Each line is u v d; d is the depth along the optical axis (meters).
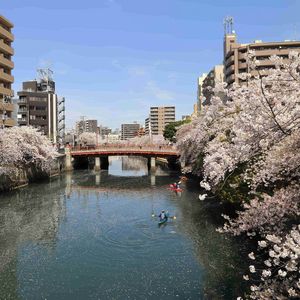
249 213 17.98
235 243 23.17
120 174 71.94
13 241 25.44
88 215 33.53
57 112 99.25
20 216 32.91
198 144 44.00
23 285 18.20
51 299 16.64
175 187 47.72
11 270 20.16
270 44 70.25
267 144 10.97
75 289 17.64
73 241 25.36
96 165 79.75
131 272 19.62
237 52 74.38
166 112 199.88
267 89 12.58
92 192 47.12
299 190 14.89
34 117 90.56
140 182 57.72
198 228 27.73
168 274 19.19
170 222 30.06
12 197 42.19
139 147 74.69
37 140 54.72
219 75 92.88
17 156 44.47
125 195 44.69
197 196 42.22
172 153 69.69
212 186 25.98
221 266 19.72
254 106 11.27
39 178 58.34
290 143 14.88
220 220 29.52
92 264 20.89
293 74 11.08
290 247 9.59
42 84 105.81
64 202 39.81
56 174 68.06
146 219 31.58
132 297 16.62
